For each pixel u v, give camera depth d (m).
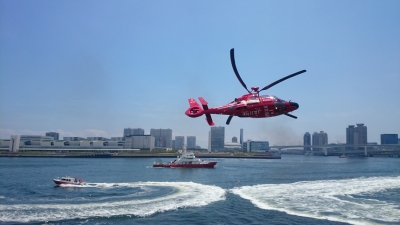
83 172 94.56
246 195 46.91
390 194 48.50
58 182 59.81
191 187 54.56
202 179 72.62
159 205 38.91
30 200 42.97
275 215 35.09
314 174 88.19
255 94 20.47
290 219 33.56
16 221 31.41
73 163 148.75
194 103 23.52
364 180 70.44
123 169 107.62
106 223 31.31
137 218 33.25
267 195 47.00
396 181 67.62
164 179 72.75
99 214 34.34
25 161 163.62
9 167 115.12
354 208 37.94
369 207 38.50
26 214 34.09
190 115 23.11
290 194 47.91
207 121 22.70
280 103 19.55
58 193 49.50
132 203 39.97
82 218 32.75
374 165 145.12
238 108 20.39
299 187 56.50
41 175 83.62
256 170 103.56
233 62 19.00
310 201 42.19
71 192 50.53
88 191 51.56
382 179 73.06
